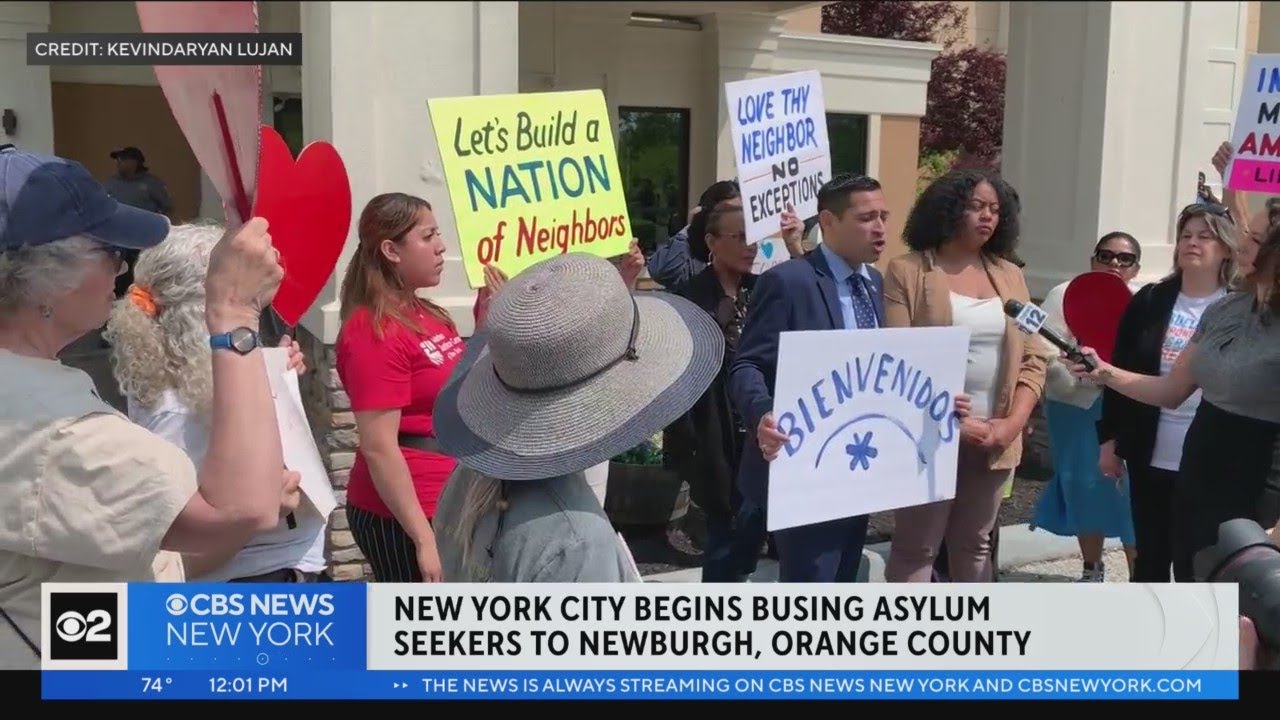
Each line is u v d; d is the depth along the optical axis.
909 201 12.27
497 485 1.91
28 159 1.68
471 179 3.30
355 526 3.13
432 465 3.01
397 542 3.06
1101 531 4.60
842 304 3.32
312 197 2.69
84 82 7.06
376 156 4.69
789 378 2.83
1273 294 2.99
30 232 1.63
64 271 1.67
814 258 3.35
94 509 1.60
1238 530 1.86
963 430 3.35
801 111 4.36
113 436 1.63
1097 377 3.57
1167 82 6.65
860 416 2.97
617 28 10.27
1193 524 3.21
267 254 1.67
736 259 4.37
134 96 7.21
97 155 7.11
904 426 3.06
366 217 3.00
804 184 4.41
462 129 3.28
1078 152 6.70
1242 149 4.18
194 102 1.42
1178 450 3.74
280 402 2.54
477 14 4.82
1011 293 3.55
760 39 10.75
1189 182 6.80
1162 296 3.83
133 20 8.15
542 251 3.45
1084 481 4.59
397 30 4.69
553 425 1.85
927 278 3.48
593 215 3.58
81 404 1.65
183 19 1.28
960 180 3.47
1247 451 3.08
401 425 3.01
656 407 1.86
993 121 15.33
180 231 2.38
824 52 11.20
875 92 11.65
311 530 2.56
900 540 3.55
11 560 1.66
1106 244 4.78
